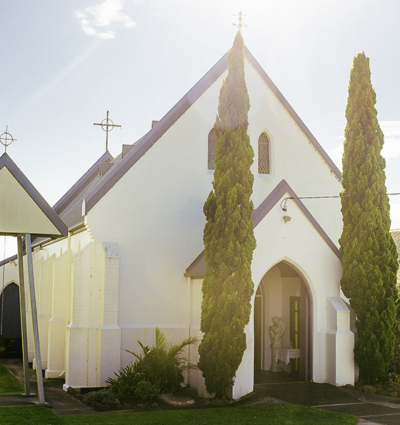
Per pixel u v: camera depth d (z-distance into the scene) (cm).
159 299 1884
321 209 2203
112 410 1429
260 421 1279
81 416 1309
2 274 3172
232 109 1639
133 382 1572
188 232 1945
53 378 2064
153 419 1284
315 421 1289
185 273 1895
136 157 1911
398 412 1427
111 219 1861
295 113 2189
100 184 1877
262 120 2138
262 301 2108
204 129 2014
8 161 1380
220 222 1585
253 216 1705
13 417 1229
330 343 1756
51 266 2377
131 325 1841
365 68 1852
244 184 1602
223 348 1513
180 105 1989
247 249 1571
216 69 2055
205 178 1992
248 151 1627
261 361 2067
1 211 1370
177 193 1948
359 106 1841
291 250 1750
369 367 1705
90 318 1809
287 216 1742
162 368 1602
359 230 1772
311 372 1778
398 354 1866
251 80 2138
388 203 1822
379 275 1739
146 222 1900
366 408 1472
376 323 1716
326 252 1812
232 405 1488
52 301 2136
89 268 1834
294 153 2183
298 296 1984
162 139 1955
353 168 1816
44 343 2322
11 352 2916
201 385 1609
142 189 1908
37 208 1402
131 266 1864
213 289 1562
